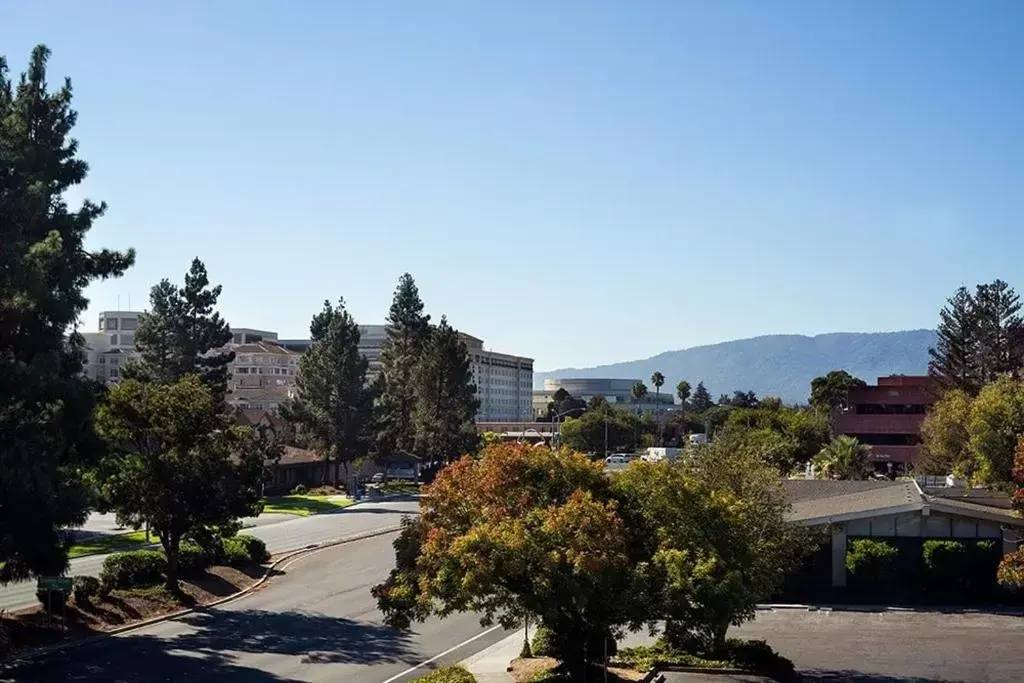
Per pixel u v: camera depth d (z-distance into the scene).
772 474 35.09
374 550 62.28
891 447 127.12
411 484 117.31
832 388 165.00
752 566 29.52
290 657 33.97
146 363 94.19
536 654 34.06
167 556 43.41
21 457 30.83
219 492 42.62
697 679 31.09
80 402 35.09
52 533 33.06
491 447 28.05
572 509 24.61
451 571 24.50
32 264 32.06
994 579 45.25
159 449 42.12
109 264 42.22
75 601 38.47
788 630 40.28
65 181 41.91
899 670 32.66
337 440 104.38
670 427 196.88
